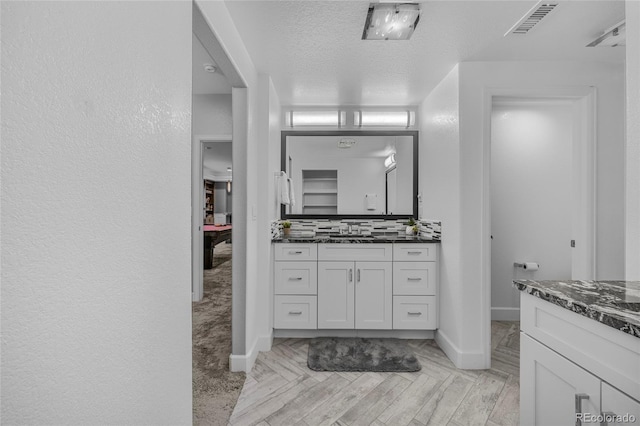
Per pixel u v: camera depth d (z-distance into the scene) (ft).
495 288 9.55
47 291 1.60
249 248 6.66
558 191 9.51
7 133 1.40
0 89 1.36
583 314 2.60
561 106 9.52
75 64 1.75
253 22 5.41
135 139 2.32
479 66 6.88
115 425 2.12
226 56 5.12
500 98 7.54
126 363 2.24
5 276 1.40
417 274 8.15
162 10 2.70
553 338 3.01
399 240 8.14
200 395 5.69
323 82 8.03
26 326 1.50
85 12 1.82
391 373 6.48
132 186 2.29
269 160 7.71
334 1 4.86
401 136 9.94
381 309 8.18
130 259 2.27
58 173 1.65
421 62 6.91
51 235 1.62
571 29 5.64
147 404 2.51
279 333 8.41
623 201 6.79
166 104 2.78
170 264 2.87
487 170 6.86
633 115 3.56
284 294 8.17
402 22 5.29
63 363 1.70
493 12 5.16
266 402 5.49
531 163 9.54
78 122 1.78
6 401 1.42
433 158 8.56
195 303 11.19
